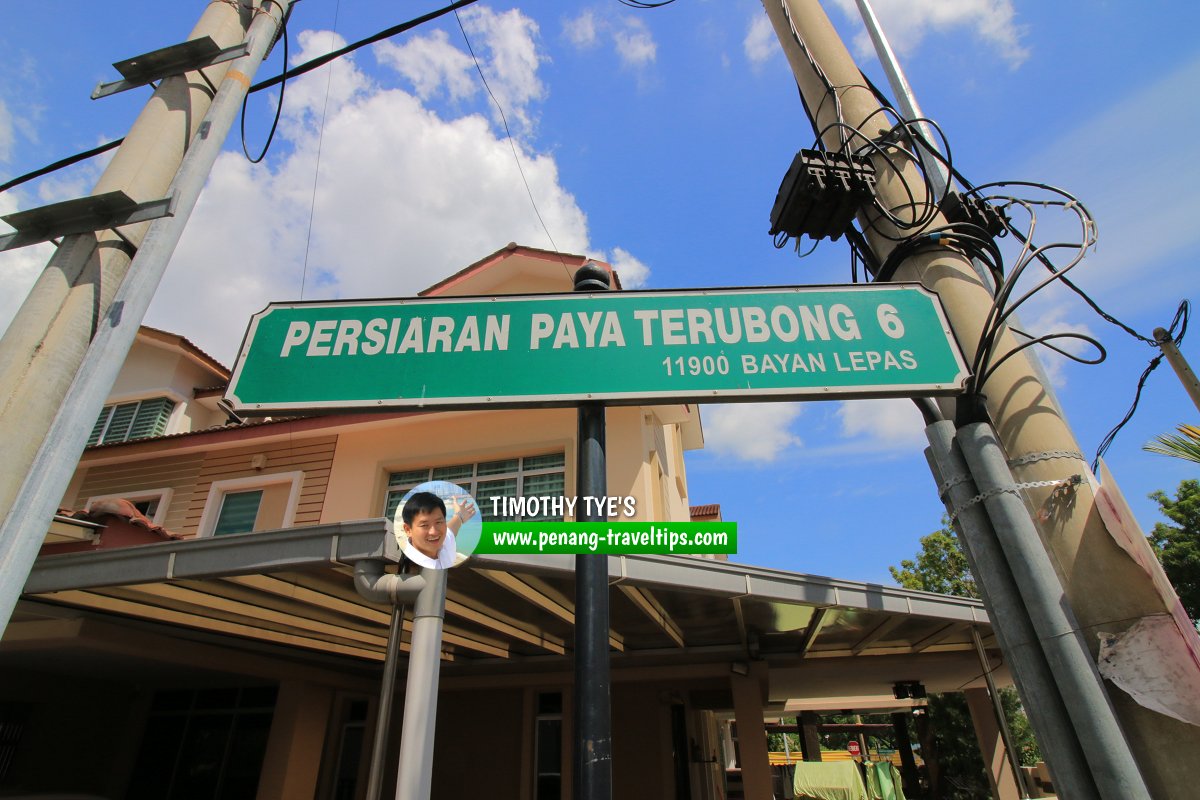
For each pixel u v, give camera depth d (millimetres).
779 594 4629
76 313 1923
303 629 5023
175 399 10758
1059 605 1710
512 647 6449
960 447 2000
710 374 1975
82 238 2031
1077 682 1627
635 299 2137
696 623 6023
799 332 2051
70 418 1761
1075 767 1608
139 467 9492
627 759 7223
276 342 2094
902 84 3379
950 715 17375
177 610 4566
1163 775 1587
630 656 7109
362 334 2102
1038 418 1999
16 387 1778
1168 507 12367
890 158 2660
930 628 6223
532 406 1984
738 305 2113
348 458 8531
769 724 22828
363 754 7223
